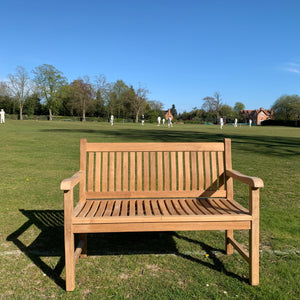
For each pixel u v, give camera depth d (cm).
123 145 329
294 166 905
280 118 7988
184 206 296
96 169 325
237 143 1669
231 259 301
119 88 7906
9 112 7250
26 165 872
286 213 449
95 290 243
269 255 309
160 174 331
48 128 2995
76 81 7869
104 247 332
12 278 262
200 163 334
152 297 232
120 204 305
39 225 396
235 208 287
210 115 9644
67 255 239
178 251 320
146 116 8506
